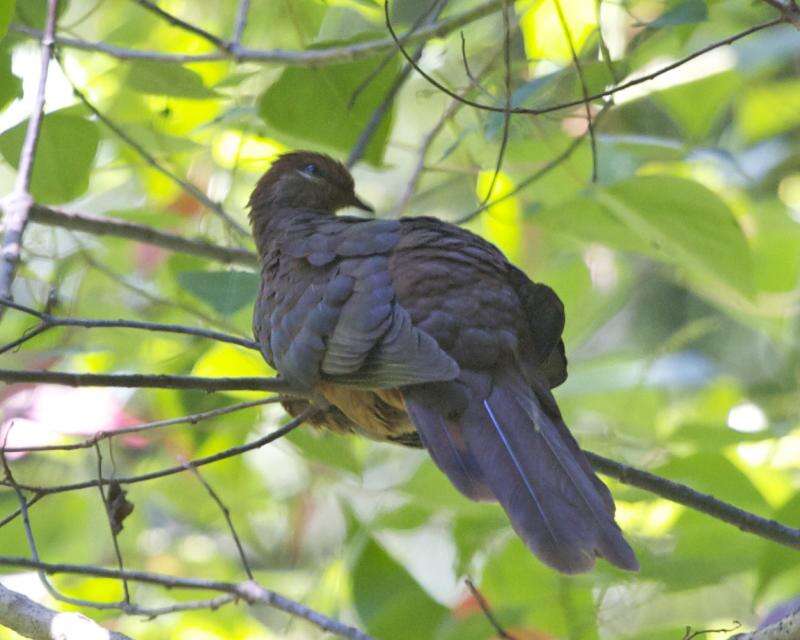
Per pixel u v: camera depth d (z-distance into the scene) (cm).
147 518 1426
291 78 1078
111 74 1287
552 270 1380
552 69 1162
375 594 1018
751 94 1536
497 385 773
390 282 805
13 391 1124
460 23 1027
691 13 942
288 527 1398
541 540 704
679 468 1029
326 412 880
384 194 1552
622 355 1331
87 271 1181
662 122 1452
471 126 1162
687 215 1102
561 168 1168
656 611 1296
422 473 1053
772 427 1177
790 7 778
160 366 1170
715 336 1550
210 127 1190
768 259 1387
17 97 1091
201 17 1359
